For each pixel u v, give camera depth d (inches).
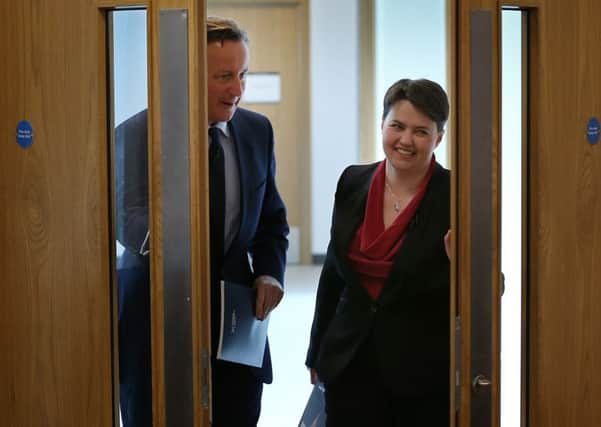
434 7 304.7
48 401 93.1
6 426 93.7
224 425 114.6
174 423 90.1
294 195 322.7
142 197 91.8
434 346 103.8
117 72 90.7
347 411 107.4
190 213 88.4
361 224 107.0
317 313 115.3
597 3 92.1
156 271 89.4
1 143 91.7
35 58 90.4
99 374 92.1
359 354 106.3
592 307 94.5
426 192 104.9
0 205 92.2
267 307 116.3
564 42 91.6
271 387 188.1
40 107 90.8
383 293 103.7
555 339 94.0
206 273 89.7
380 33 311.9
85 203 91.0
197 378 89.4
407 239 103.3
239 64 107.3
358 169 110.2
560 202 92.9
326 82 316.8
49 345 92.7
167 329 89.7
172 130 88.2
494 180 89.5
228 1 313.9
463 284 89.6
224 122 111.5
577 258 93.8
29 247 92.3
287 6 314.3
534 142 92.3
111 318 92.7
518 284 94.1
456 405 91.0
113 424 93.4
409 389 103.2
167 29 87.5
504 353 94.4
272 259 119.2
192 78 87.5
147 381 94.0
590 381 95.2
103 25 89.7
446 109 105.4
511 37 91.7
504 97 92.1
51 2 89.8
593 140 93.1
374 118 317.1
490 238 89.8
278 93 318.0
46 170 91.4
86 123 90.3
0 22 90.6
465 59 88.1
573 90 92.2
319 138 319.3
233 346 111.4
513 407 94.9
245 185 113.1
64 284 92.0
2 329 93.0
